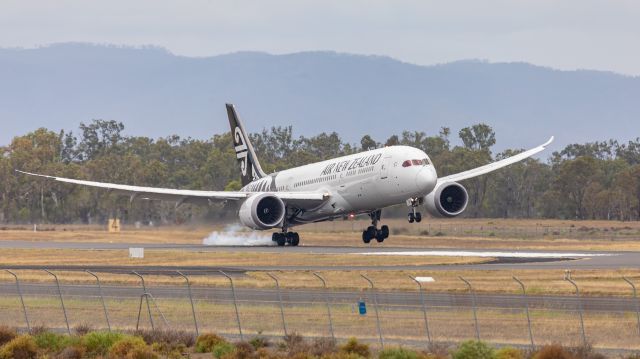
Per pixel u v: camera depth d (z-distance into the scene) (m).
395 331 109.88
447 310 121.12
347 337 107.38
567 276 150.50
